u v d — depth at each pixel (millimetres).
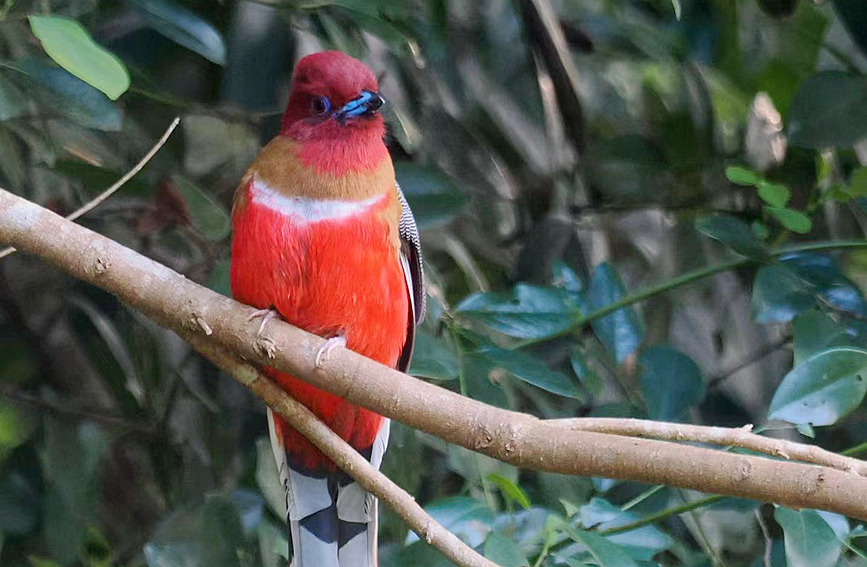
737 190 11531
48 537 9781
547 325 9906
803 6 11477
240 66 10352
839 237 11609
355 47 10500
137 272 7422
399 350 8555
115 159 10438
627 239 11703
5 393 10328
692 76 11758
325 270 8023
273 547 9500
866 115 10430
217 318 7438
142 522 10492
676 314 11492
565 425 6688
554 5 11805
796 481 5941
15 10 9773
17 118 9992
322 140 8070
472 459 9375
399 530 9352
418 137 11016
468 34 11375
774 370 11422
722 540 10508
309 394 8164
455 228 11328
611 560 7934
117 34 10586
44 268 10719
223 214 9805
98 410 10586
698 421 11188
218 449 10398
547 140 11430
